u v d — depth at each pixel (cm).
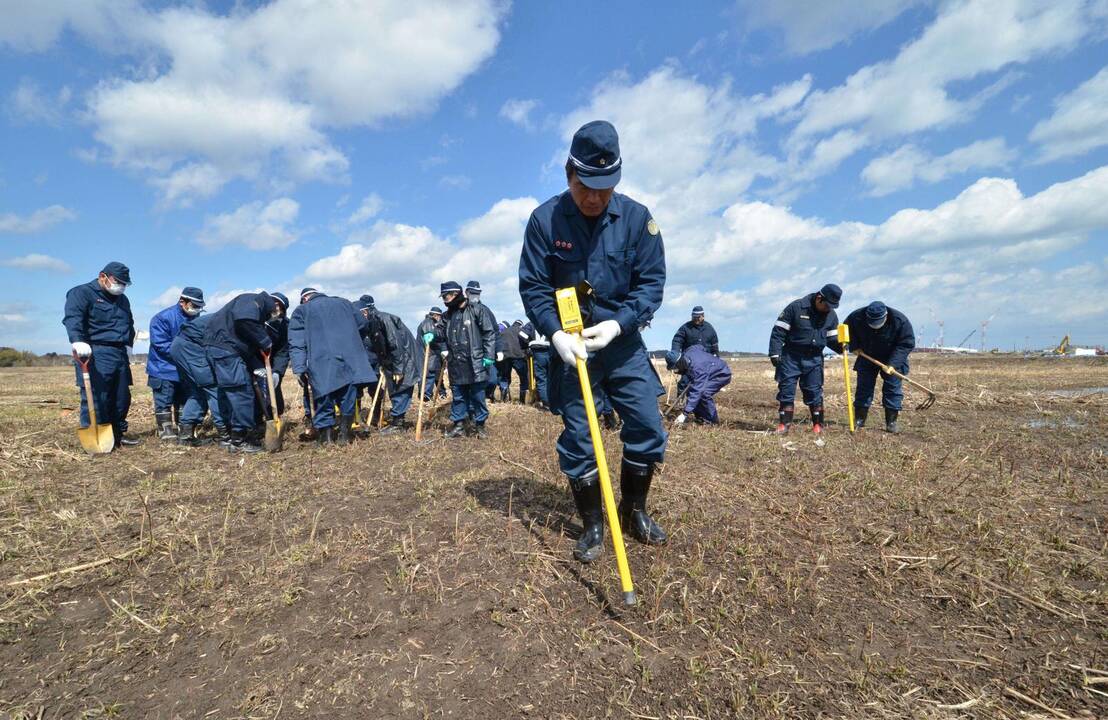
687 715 188
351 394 640
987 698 194
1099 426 677
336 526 351
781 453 530
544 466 485
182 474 498
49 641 235
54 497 427
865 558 299
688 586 267
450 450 587
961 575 279
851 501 386
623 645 225
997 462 493
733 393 1276
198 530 350
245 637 234
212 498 420
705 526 338
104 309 629
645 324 302
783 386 686
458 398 682
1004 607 251
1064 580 273
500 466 494
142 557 310
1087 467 472
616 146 257
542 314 296
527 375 1227
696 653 220
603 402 305
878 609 251
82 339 611
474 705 193
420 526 346
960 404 926
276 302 721
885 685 201
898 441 608
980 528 333
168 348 684
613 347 295
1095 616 243
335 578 280
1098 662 212
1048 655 217
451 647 224
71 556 315
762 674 207
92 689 204
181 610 255
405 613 248
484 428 711
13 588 277
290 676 209
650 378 304
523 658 217
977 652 220
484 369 673
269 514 379
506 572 282
